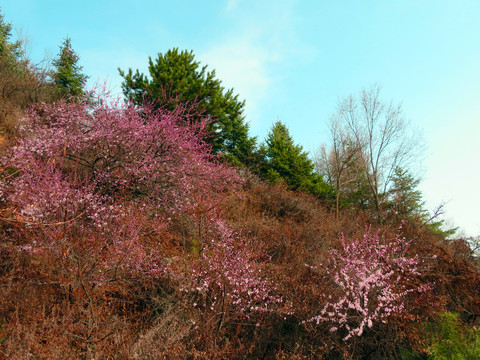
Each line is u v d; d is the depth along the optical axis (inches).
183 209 264.8
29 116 307.9
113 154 274.4
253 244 287.6
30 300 149.1
